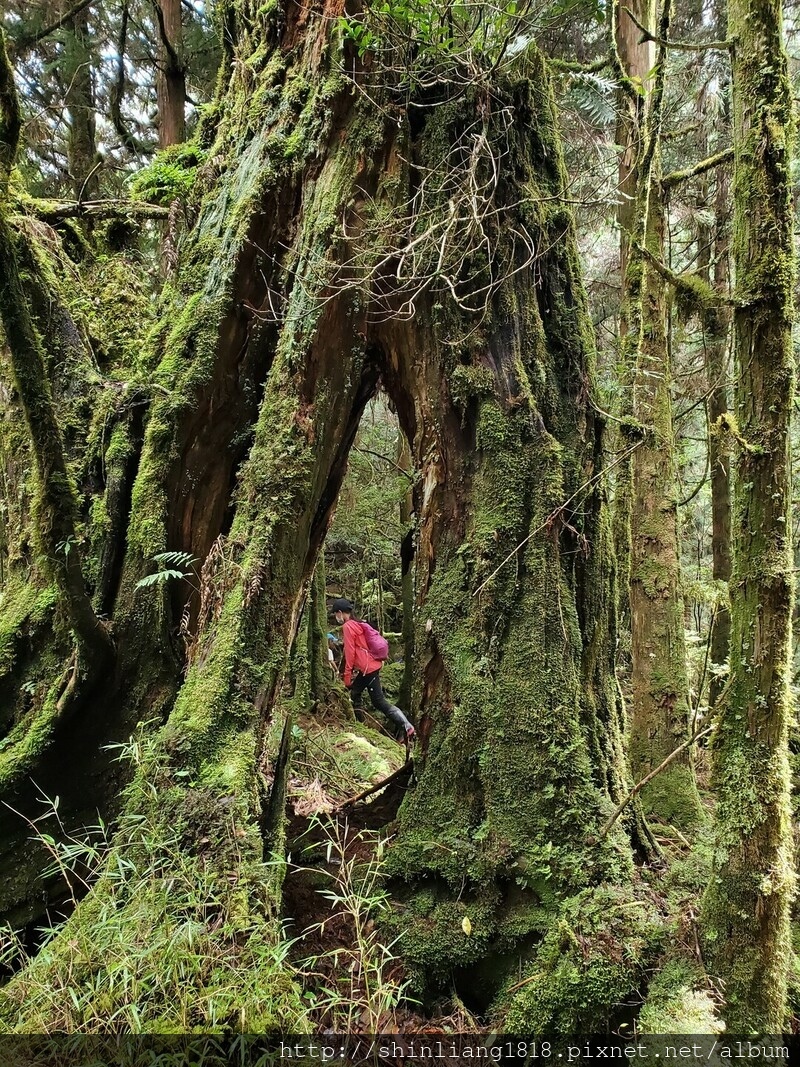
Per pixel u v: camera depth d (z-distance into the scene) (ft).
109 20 26.37
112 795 9.85
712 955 7.08
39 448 8.61
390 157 10.49
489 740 9.47
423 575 10.67
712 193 20.74
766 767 6.68
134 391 10.80
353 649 20.26
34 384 8.38
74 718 9.84
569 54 18.95
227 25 13.53
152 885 7.23
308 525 10.56
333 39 10.59
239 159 11.65
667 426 15.34
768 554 6.56
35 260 11.64
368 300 10.53
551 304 10.79
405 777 12.10
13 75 7.73
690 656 20.95
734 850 6.85
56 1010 6.23
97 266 13.65
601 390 13.35
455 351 10.23
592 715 10.02
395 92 10.43
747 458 6.63
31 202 13.32
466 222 10.02
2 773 9.36
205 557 10.87
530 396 10.14
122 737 10.00
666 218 18.71
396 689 29.14
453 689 9.87
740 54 6.59
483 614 9.82
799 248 8.16
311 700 24.07
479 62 10.14
